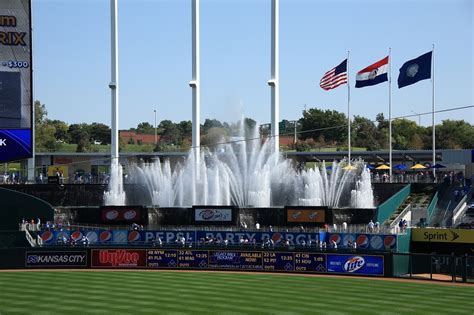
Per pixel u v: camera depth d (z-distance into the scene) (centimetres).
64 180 9325
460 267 5056
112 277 5256
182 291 4456
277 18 8350
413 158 11550
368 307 3841
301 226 6738
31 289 4559
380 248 5856
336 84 7862
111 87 8631
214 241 6362
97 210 7106
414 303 3981
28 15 6462
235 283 4884
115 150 8588
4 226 7225
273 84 8312
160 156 11944
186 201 8206
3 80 6469
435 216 7250
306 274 5544
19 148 6488
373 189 7812
